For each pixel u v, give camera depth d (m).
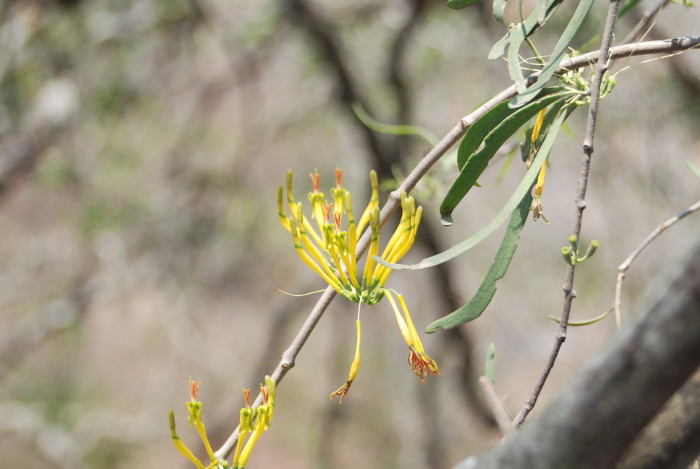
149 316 11.53
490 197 7.73
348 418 9.91
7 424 9.18
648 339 1.09
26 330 8.41
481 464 1.23
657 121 5.57
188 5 6.53
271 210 8.82
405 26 5.82
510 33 1.90
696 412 1.18
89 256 8.47
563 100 1.87
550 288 7.94
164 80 7.13
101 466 10.02
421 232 6.49
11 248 8.94
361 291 1.84
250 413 1.85
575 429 1.14
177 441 1.82
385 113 6.76
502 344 8.41
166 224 8.06
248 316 9.76
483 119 1.82
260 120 8.05
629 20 4.20
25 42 6.21
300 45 6.91
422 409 8.26
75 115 6.61
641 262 6.36
